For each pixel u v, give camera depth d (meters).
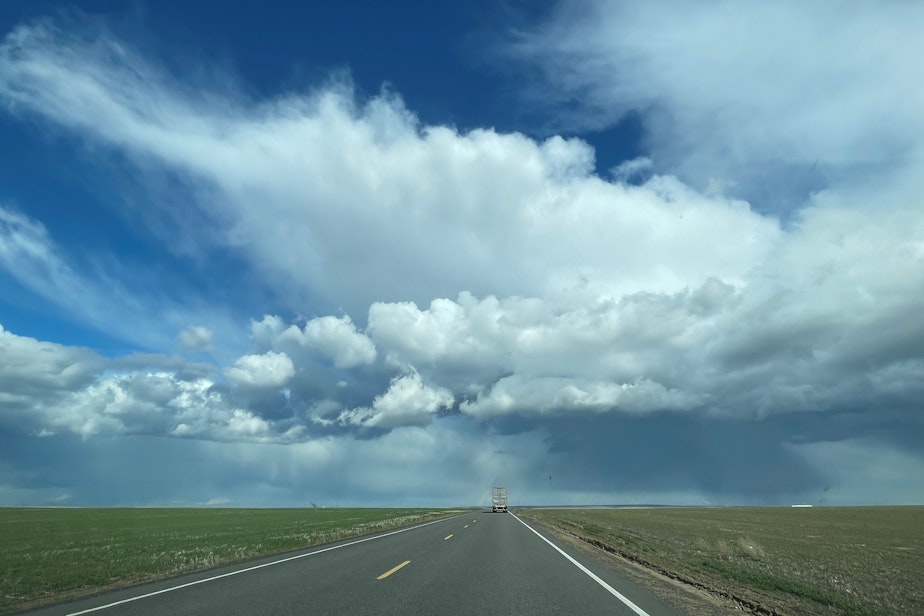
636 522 64.12
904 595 15.46
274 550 25.95
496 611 11.51
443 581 15.42
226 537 38.09
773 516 96.75
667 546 29.91
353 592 13.57
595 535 38.56
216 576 16.55
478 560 20.75
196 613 11.22
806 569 21.05
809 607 13.07
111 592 14.18
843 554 28.83
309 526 52.56
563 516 77.62
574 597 13.25
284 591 13.71
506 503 102.50
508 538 32.38
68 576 17.88
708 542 32.84
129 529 51.94
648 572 18.52
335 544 27.88
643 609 11.93
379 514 93.00
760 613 12.03
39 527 56.12
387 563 19.53
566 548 26.75
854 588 16.45
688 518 82.88
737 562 22.47
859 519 84.75
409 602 12.32
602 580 16.17
